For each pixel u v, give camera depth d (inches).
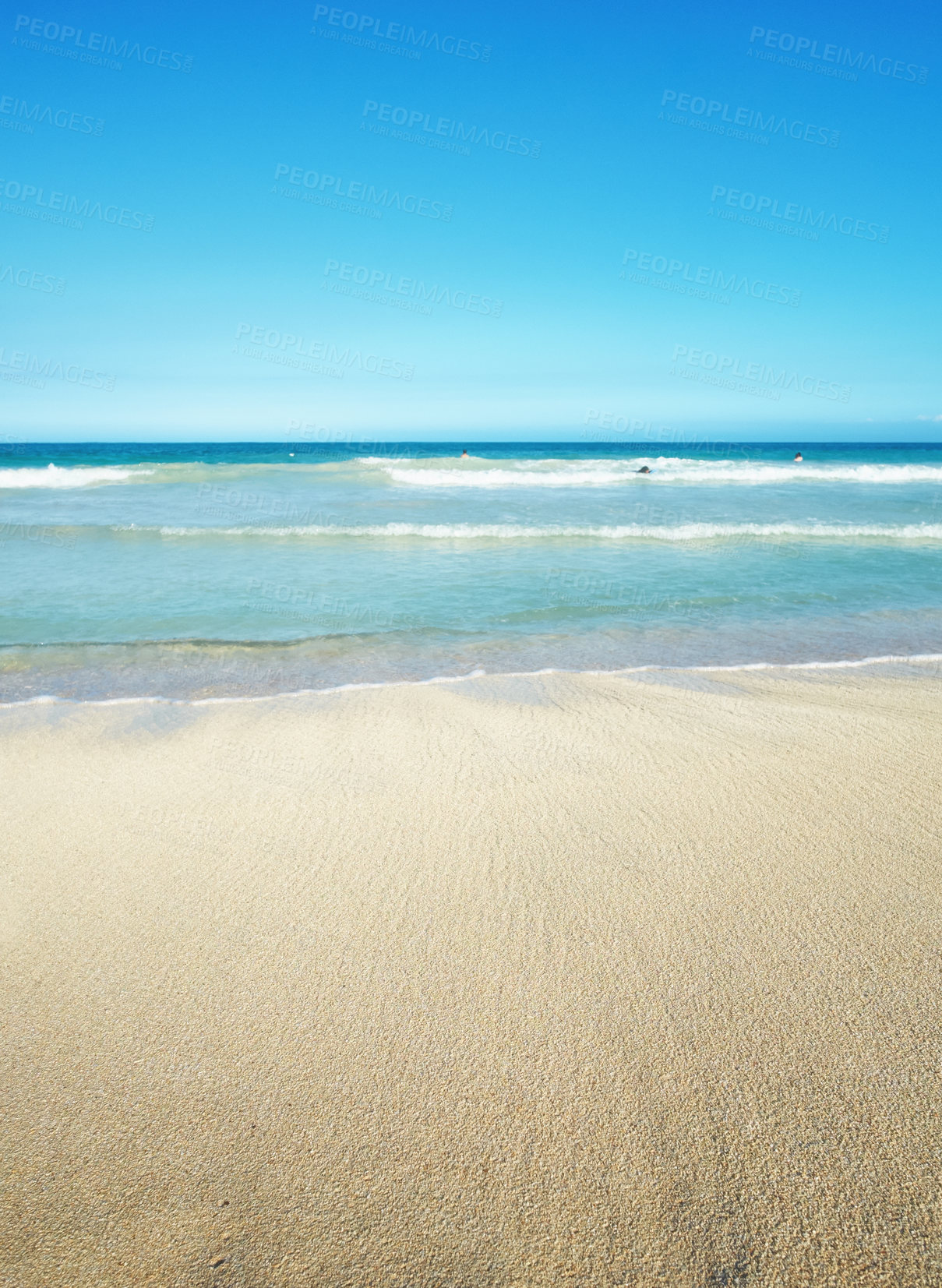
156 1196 69.5
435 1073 82.0
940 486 912.3
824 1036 85.0
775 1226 64.9
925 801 144.2
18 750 179.9
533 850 129.0
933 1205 65.9
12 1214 67.9
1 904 116.1
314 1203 68.4
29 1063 85.0
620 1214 66.7
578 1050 84.5
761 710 205.3
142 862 128.0
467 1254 63.7
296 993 95.1
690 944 102.0
